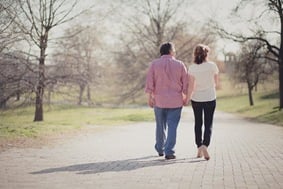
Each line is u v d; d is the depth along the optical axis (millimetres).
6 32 20250
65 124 18734
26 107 23234
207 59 8078
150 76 8117
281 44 35781
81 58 24500
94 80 26250
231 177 6023
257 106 54906
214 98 8016
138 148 9844
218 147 10234
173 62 8070
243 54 38938
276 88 78500
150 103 8297
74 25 24750
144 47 39812
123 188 5293
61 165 7090
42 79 22531
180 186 5414
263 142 11680
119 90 48875
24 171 6469
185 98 8094
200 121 8109
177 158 8070
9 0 19469
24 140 10977
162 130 8289
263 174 6258
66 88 24172
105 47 38125
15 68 21781
